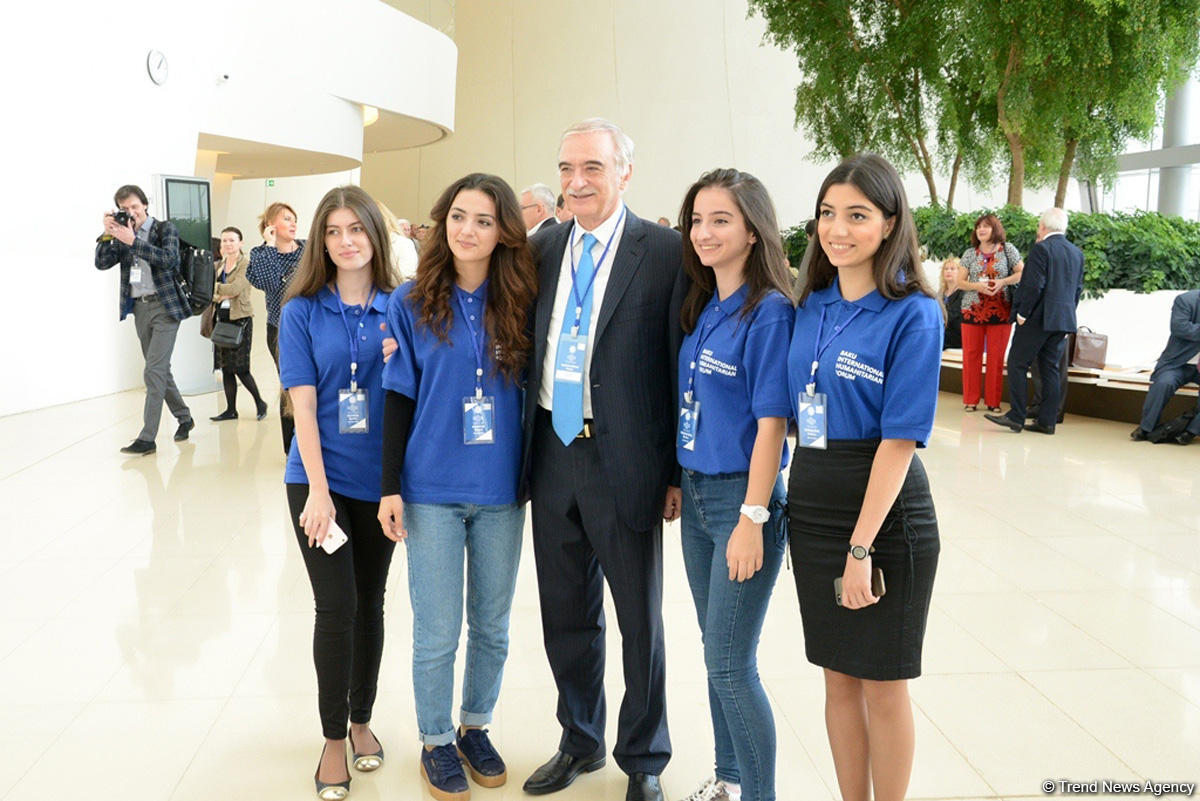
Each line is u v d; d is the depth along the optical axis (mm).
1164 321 10273
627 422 2428
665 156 25594
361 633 2738
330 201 2598
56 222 9203
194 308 7352
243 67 11453
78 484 6156
